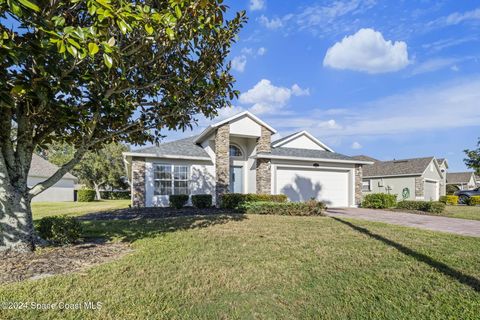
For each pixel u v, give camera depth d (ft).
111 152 111.34
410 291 13.55
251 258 18.07
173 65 20.34
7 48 10.64
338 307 12.02
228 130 52.85
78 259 16.96
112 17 12.10
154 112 22.79
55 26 11.93
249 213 41.93
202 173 55.98
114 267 15.71
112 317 10.76
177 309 11.57
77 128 20.79
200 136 57.98
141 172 51.13
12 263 15.53
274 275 15.29
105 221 33.12
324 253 19.44
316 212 41.63
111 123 21.67
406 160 97.19
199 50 20.42
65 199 101.65
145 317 10.85
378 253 19.61
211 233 25.59
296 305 12.16
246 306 11.99
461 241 23.75
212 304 12.09
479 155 77.20
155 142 25.07
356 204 61.77
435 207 48.70
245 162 60.70
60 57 13.07
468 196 82.99
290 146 65.51
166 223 31.42
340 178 62.18
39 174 92.73
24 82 12.62
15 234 17.25
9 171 17.35
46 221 20.58
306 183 58.54
